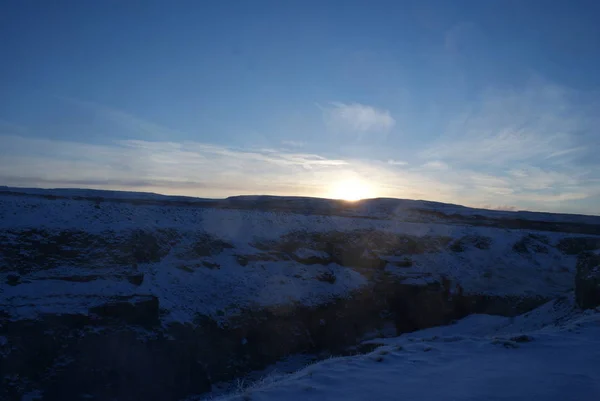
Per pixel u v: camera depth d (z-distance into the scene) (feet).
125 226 114.01
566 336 37.22
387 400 22.74
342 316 120.06
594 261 84.53
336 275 134.72
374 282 138.31
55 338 73.77
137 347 80.02
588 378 25.43
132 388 77.36
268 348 102.99
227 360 94.79
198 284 109.60
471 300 137.28
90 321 78.28
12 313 73.97
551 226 219.00
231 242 133.18
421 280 135.64
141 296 87.30
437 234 178.40
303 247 144.36
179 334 88.22
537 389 23.65
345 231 160.66
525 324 95.40
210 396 83.82
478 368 28.25
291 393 23.95
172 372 83.35
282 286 118.83
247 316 104.12
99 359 75.92
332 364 30.14
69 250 98.63
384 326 127.13
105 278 93.91
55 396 69.97
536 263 168.45
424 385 25.03
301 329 110.42
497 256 169.37
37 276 89.66
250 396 23.31
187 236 126.72
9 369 67.67
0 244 92.07
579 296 84.64
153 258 111.86
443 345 35.24
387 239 164.14
